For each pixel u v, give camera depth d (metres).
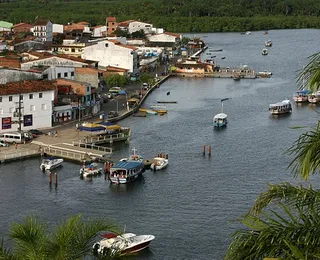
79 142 139.12
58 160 122.94
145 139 147.12
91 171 116.19
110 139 142.62
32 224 33.16
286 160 124.88
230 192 104.94
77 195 105.06
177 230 87.56
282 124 163.75
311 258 25.12
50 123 154.88
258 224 27.00
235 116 175.12
